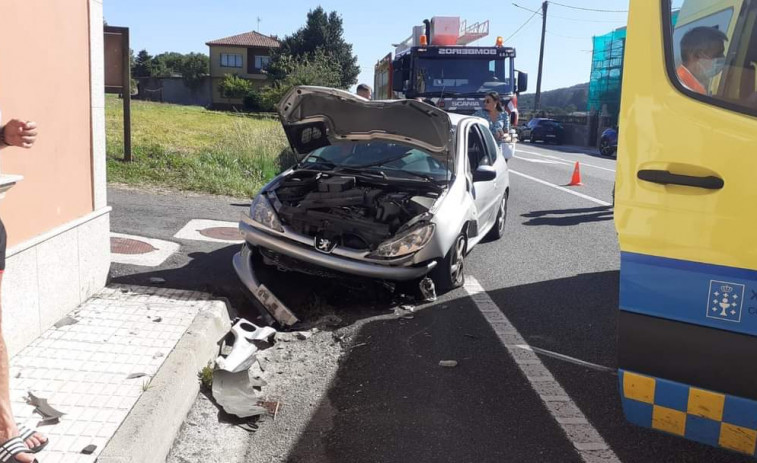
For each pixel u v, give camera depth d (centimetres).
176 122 2612
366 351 522
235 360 465
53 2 460
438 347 531
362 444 386
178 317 507
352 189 639
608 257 844
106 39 1212
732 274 268
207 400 429
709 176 270
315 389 458
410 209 642
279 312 575
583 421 415
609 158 2784
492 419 416
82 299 522
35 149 444
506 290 687
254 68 8056
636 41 290
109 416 355
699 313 277
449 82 1645
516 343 542
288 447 383
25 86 429
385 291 646
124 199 992
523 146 3588
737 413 273
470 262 799
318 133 715
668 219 281
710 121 271
